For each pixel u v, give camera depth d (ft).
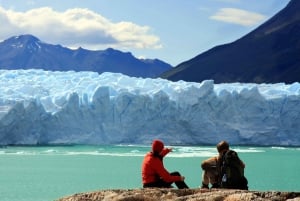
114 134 201.57
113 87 219.20
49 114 195.62
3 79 233.55
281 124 217.77
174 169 125.59
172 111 206.80
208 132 210.38
